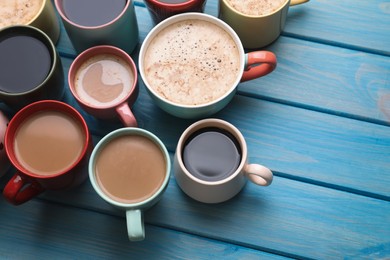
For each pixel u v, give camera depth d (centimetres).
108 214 83
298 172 84
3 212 83
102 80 84
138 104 87
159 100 81
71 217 83
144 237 79
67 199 83
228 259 81
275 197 83
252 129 86
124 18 83
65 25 84
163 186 77
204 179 80
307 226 82
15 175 77
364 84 88
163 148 79
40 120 81
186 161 81
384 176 84
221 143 82
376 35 90
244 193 83
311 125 86
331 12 91
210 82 83
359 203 83
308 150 85
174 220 82
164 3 85
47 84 81
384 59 89
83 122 79
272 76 88
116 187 79
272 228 82
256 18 84
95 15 85
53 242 82
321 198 83
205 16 85
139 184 79
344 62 89
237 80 81
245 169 79
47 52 83
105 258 81
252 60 82
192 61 84
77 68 84
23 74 82
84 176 82
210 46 85
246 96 87
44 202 83
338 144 85
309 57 89
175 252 81
